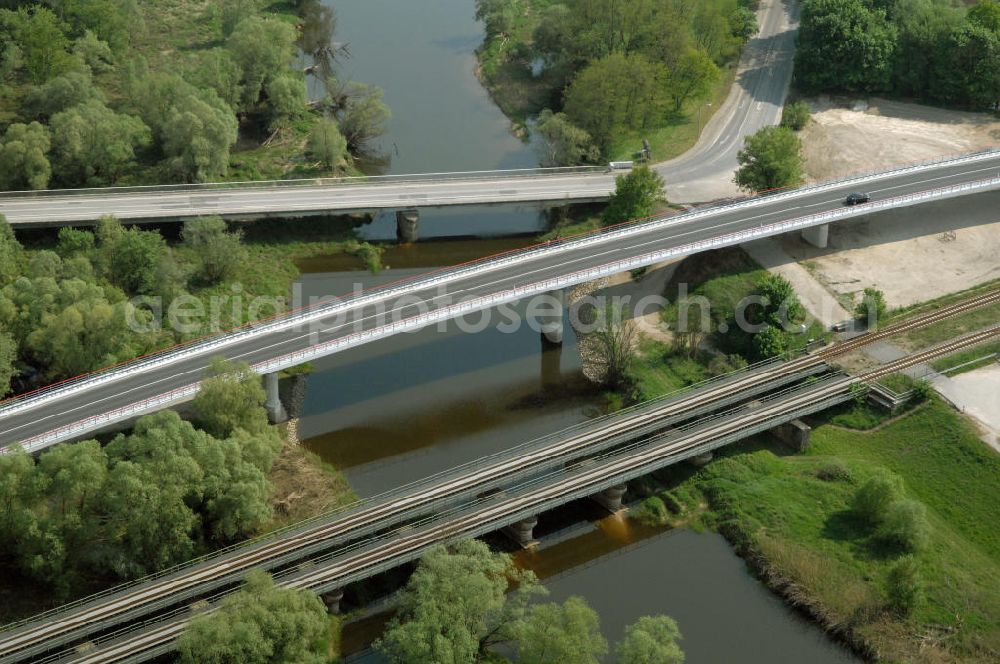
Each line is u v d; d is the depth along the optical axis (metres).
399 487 164.75
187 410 167.75
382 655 139.12
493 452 173.62
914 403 176.62
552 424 180.12
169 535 142.25
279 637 124.38
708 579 151.75
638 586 150.62
